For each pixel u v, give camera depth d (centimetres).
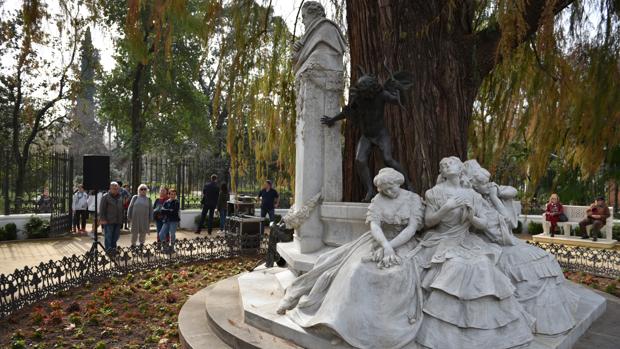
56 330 494
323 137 531
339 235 493
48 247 1188
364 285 337
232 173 795
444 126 571
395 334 315
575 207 1486
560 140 670
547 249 960
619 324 426
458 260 337
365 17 600
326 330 330
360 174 490
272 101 828
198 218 1648
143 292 677
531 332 333
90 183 951
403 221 379
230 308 462
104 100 2081
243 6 740
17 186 1684
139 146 1959
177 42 1750
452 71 584
